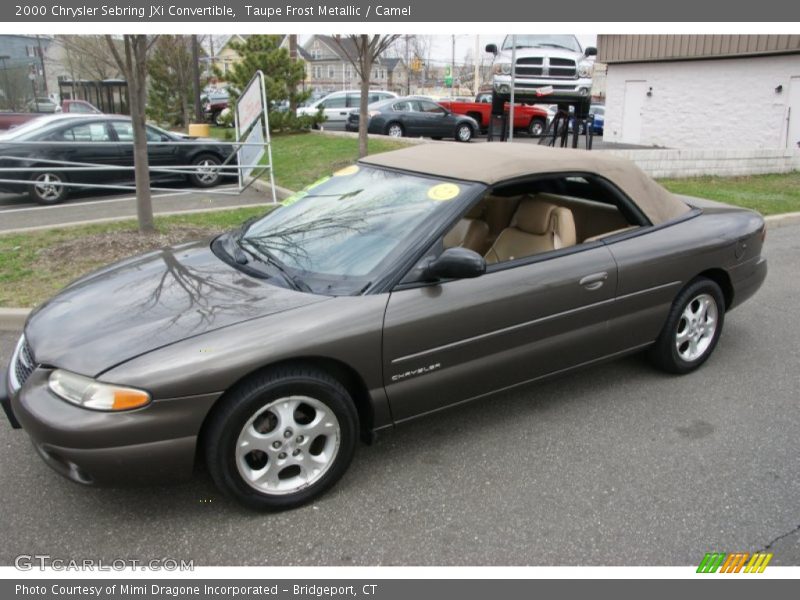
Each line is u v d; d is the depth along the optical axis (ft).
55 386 8.86
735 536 9.32
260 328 9.26
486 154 12.57
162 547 9.09
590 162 12.94
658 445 11.69
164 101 97.86
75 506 9.93
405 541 9.22
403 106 66.90
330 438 9.97
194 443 8.86
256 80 35.35
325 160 43.50
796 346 16.26
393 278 10.27
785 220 30.73
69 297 11.00
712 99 63.21
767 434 12.07
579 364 12.60
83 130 35.65
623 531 9.42
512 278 11.22
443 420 12.59
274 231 12.36
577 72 46.88
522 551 9.04
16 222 28.73
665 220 13.65
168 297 10.28
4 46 154.10
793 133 58.29
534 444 11.72
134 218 28.25
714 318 14.61
